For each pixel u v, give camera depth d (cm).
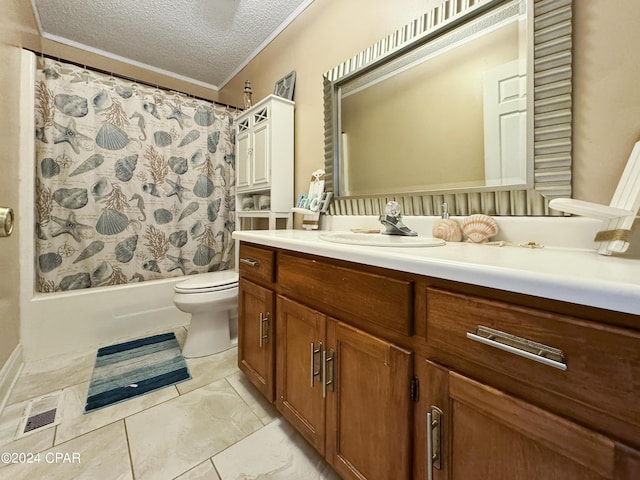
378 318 71
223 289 172
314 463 98
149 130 208
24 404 125
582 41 79
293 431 113
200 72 262
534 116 87
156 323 209
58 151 177
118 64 237
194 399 131
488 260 59
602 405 39
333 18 157
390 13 128
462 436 56
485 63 98
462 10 102
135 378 147
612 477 38
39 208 172
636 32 72
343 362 82
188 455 100
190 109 225
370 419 74
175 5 180
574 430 42
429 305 61
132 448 102
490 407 51
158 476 92
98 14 188
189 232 227
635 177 67
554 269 48
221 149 240
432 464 60
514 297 49
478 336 52
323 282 88
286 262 106
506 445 50
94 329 185
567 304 43
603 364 39
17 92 156
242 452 102
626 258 63
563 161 83
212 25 198
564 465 43
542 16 85
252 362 131
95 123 188
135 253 206
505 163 94
